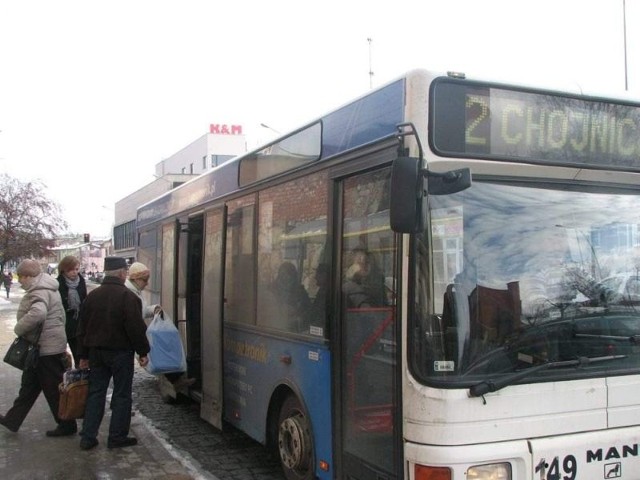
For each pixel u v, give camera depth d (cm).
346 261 421
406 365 333
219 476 556
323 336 441
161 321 708
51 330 633
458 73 347
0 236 4191
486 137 346
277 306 524
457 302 331
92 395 601
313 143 471
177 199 869
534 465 325
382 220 378
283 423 507
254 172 586
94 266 8781
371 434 379
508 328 338
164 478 515
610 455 342
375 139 386
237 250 625
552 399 335
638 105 385
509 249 346
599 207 374
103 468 539
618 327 364
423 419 322
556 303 351
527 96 358
